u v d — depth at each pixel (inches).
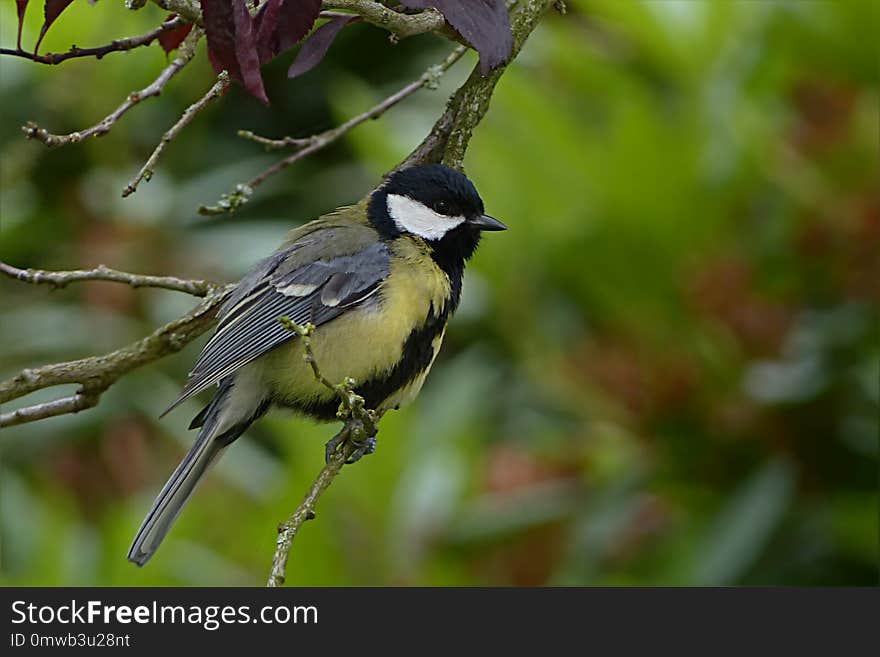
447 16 212.2
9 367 422.3
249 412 306.2
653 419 358.0
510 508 364.5
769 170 355.6
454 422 376.2
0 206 424.5
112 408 422.3
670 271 359.9
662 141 356.8
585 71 382.3
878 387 337.1
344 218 321.1
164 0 203.9
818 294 354.9
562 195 366.9
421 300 306.5
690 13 373.1
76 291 430.0
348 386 246.2
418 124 434.6
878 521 342.6
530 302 383.6
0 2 399.9
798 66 370.3
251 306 298.7
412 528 360.2
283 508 355.9
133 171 433.1
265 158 460.4
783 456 353.1
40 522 379.6
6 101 415.8
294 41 197.5
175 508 291.1
